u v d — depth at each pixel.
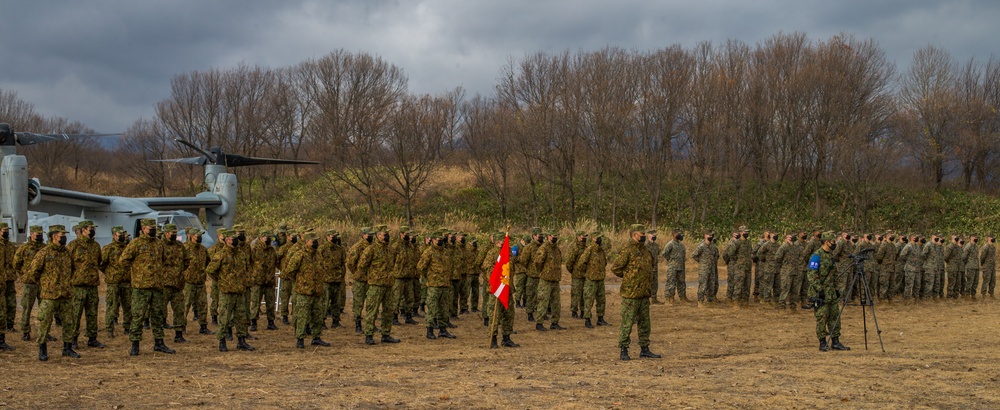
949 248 23.25
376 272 14.40
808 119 45.06
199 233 15.83
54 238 12.20
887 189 47.56
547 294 16.42
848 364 11.51
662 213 46.12
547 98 45.56
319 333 14.12
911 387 9.69
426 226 41.69
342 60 47.53
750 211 46.16
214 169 34.34
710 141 42.50
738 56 47.88
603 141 42.97
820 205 46.25
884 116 46.75
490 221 45.00
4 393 9.12
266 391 9.38
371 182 46.22
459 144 51.94
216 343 14.48
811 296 13.20
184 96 53.88
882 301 21.98
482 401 8.82
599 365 11.70
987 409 8.49
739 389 9.55
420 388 9.62
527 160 44.50
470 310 20.41
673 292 21.34
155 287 12.91
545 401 8.84
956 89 54.53
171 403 8.60
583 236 18.27
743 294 20.45
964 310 20.62
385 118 45.25
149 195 58.56
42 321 12.11
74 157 63.72
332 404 8.60
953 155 50.97
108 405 8.48
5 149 25.09
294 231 17.64
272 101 54.94
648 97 43.53
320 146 47.06
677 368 11.30
